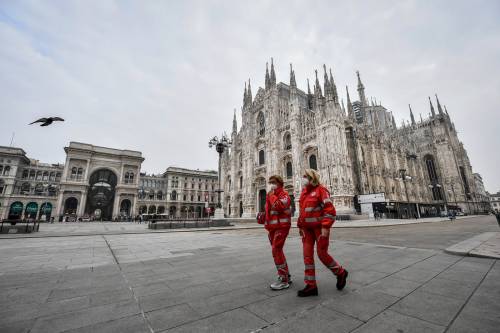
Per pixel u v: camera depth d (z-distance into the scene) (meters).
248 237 14.59
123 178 73.88
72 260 7.27
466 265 5.93
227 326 2.91
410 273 5.27
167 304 3.65
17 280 5.02
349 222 31.12
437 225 24.28
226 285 4.59
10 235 16.23
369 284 4.52
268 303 3.66
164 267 6.22
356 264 6.26
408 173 64.06
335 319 3.06
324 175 40.59
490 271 5.30
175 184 90.06
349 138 49.28
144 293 4.16
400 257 7.15
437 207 63.25
